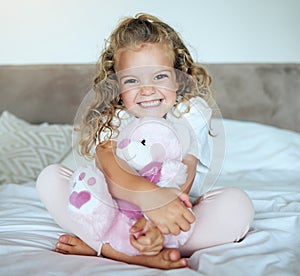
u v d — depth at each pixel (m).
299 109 2.03
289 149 1.74
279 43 2.11
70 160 1.60
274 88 2.02
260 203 1.21
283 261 0.86
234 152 1.76
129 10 2.12
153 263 0.84
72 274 0.77
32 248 0.92
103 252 0.91
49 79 2.12
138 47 0.97
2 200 1.25
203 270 0.80
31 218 1.12
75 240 0.94
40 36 2.19
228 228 0.90
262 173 1.62
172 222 0.85
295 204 1.18
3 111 2.15
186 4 2.09
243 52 2.13
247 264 0.81
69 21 2.16
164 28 1.04
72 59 2.20
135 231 0.84
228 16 2.10
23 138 1.79
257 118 2.05
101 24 2.15
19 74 2.12
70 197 0.89
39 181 1.04
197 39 2.12
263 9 2.09
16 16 2.19
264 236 0.94
